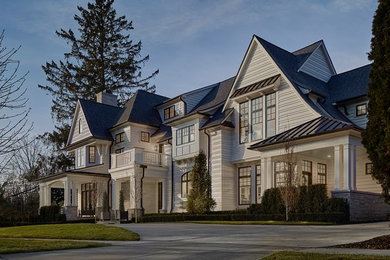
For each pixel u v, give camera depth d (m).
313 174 22.83
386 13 10.98
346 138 18.64
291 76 24.14
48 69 52.06
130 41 54.94
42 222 28.91
